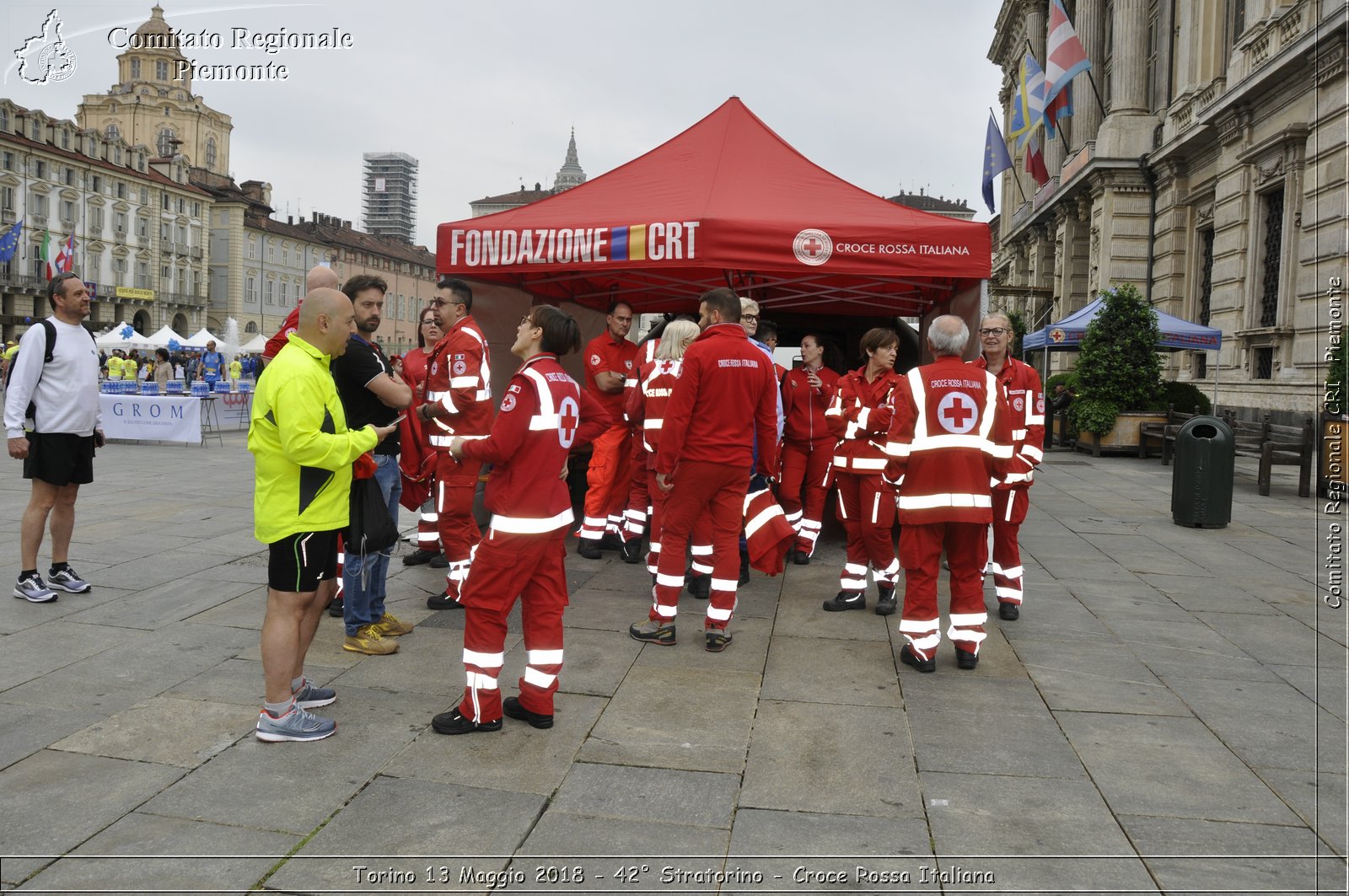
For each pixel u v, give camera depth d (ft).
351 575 15.34
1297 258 55.01
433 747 11.72
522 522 11.91
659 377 19.03
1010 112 144.36
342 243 281.13
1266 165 58.65
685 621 17.93
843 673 14.92
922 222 23.03
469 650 12.08
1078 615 18.78
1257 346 60.44
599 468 23.34
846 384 18.84
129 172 217.56
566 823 9.85
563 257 23.77
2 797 10.16
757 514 15.90
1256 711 13.41
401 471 18.10
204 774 10.82
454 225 25.03
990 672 15.10
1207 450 29.37
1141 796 10.68
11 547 23.04
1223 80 67.05
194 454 48.88
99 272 212.43
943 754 11.78
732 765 11.35
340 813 9.96
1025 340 71.41
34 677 13.91
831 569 22.93
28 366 17.31
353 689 13.75
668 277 29.78
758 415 16.28
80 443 18.30
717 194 24.38
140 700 13.05
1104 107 98.63
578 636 16.67
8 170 184.85
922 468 14.79
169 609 17.79
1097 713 13.28
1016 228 124.06
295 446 11.18
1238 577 22.47
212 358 97.35
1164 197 78.38
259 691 13.50
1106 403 55.57
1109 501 36.40
